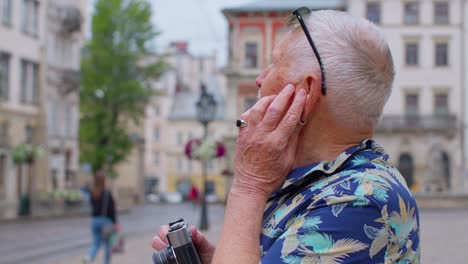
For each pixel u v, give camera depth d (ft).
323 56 6.59
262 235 6.43
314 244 5.90
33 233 76.43
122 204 188.55
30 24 144.15
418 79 182.09
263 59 178.19
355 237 5.87
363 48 6.59
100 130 168.25
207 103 72.08
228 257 6.19
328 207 5.98
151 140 310.86
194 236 7.66
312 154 6.74
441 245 50.24
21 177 139.13
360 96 6.57
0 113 132.77
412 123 180.14
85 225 92.58
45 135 148.15
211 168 304.91
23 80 143.23
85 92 167.73
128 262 43.42
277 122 6.53
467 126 179.83
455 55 181.68
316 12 6.94
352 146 6.73
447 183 179.22
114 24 165.68
